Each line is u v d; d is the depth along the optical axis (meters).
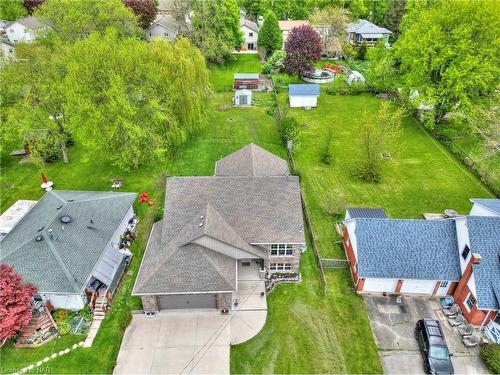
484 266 26.56
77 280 27.30
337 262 32.72
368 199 40.97
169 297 27.55
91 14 63.41
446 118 57.12
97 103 40.09
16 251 28.34
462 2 48.34
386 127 42.62
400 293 29.77
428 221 29.84
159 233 31.98
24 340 26.09
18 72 41.72
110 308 28.75
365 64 80.69
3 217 35.31
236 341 26.36
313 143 52.12
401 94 62.28
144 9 85.00
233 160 39.94
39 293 26.52
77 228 30.92
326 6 99.38
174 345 25.86
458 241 29.09
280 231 30.19
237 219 30.69
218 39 78.50
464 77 48.25
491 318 26.33
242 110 61.75
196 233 28.08
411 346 26.09
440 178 44.53
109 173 45.25
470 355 25.45
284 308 28.80
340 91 68.25
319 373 24.45
